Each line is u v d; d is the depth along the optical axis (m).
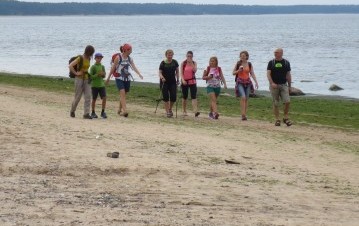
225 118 35.19
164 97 33.47
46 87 54.03
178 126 29.62
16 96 43.72
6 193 15.07
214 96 34.19
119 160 19.38
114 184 16.81
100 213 13.55
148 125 28.95
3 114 29.47
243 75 34.06
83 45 165.25
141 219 13.21
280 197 16.36
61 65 99.19
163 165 19.17
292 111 42.22
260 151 23.75
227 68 89.56
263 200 15.87
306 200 16.22
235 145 24.56
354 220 14.28
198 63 101.75
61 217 13.06
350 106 46.16
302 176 19.61
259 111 40.84
